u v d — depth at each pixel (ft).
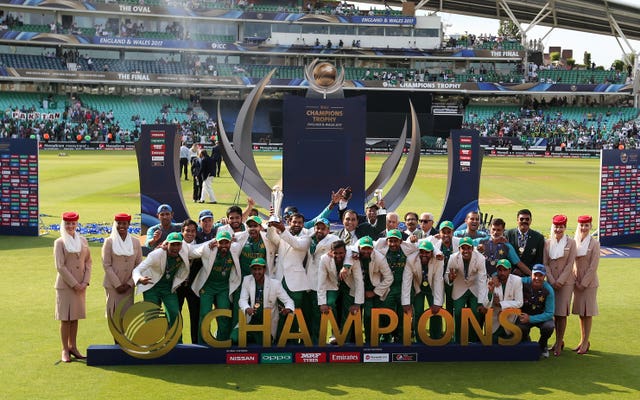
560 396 31.86
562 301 37.37
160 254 34.73
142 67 244.01
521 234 38.32
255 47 249.96
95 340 39.06
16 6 233.76
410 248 36.04
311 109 62.34
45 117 219.00
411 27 260.42
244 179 64.44
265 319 35.22
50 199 97.04
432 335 37.45
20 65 231.50
